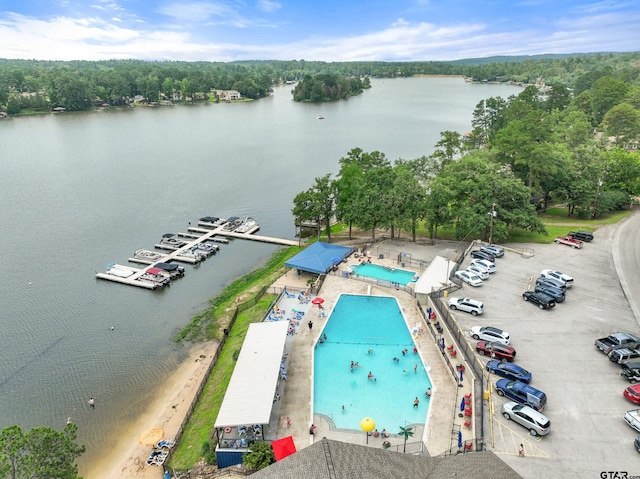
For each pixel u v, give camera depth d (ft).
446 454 131.75
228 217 406.00
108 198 447.42
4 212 406.21
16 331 237.04
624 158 359.46
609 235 302.86
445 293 222.48
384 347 196.44
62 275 298.56
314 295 240.73
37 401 188.55
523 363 168.86
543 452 128.88
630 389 148.36
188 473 142.41
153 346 224.74
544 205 369.71
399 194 304.30
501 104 597.11
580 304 211.41
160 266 301.63
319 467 107.14
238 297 263.49
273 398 153.07
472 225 278.67
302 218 328.08
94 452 163.02
